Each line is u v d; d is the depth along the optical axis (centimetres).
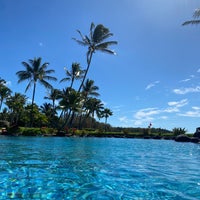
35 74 3784
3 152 1198
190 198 500
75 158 1057
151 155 1352
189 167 923
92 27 3581
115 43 3534
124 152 1447
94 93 4859
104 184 598
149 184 611
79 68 4141
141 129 5209
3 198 464
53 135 3222
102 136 4094
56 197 482
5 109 6053
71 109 3775
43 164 865
